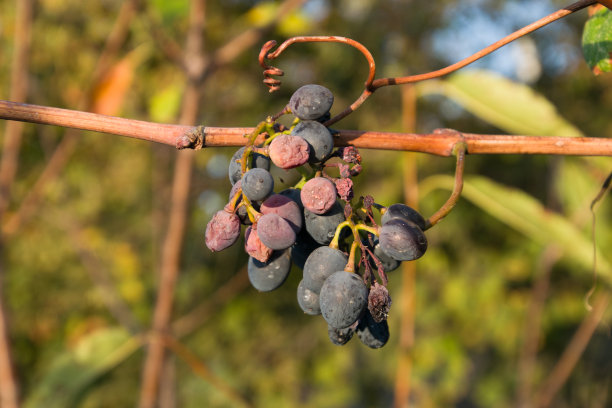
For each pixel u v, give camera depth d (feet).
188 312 21.58
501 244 21.68
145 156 22.70
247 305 21.80
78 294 23.07
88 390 8.64
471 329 21.49
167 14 8.73
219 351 23.47
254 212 3.42
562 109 20.59
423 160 20.15
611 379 20.53
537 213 6.81
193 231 22.56
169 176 21.17
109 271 22.50
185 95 9.74
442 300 21.70
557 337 20.76
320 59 20.54
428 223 3.49
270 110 21.13
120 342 8.84
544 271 17.48
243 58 17.56
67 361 8.59
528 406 17.89
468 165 20.72
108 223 24.34
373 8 20.42
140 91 17.15
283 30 10.45
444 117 21.44
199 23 9.73
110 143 22.04
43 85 17.70
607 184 5.00
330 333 3.64
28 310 22.45
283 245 3.30
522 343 20.54
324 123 3.53
